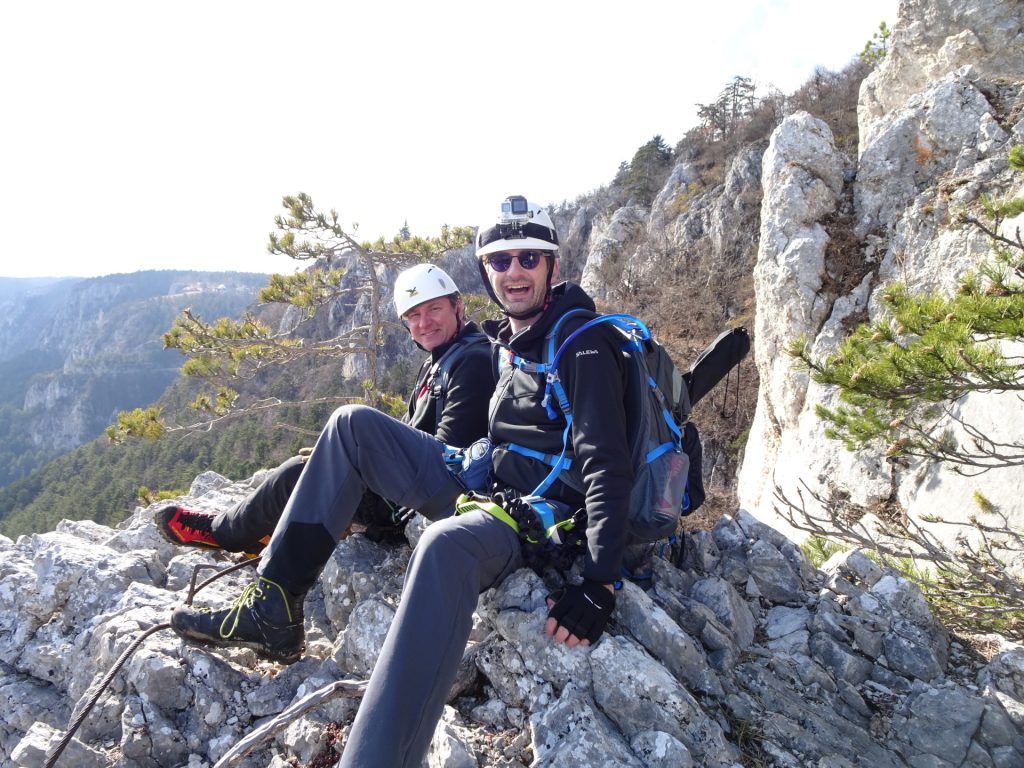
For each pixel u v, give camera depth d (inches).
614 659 80.3
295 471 101.3
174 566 130.1
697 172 1854.1
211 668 97.4
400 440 91.0
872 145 337.7
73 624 119.2
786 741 81.7
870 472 268.7
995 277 139.6
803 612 107.6
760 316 395.5
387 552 117.0
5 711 107.0
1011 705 90.0
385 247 479.5
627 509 80.0
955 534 212.2
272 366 446.3
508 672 85.5
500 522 81.4
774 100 1808.6
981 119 305.1
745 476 442.3
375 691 66.1
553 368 87.0
